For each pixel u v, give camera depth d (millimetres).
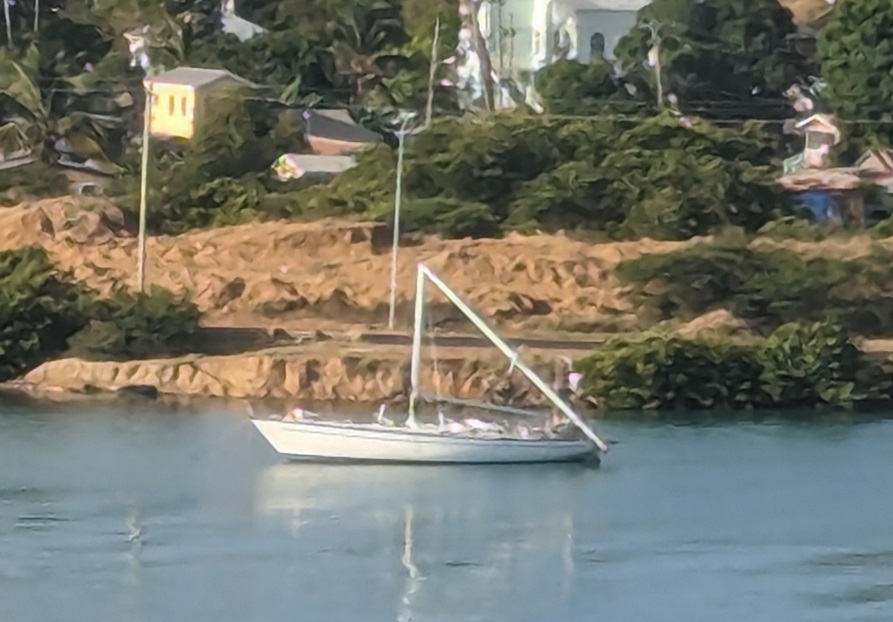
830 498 87562
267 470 90812
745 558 77188
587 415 108375
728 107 157250
